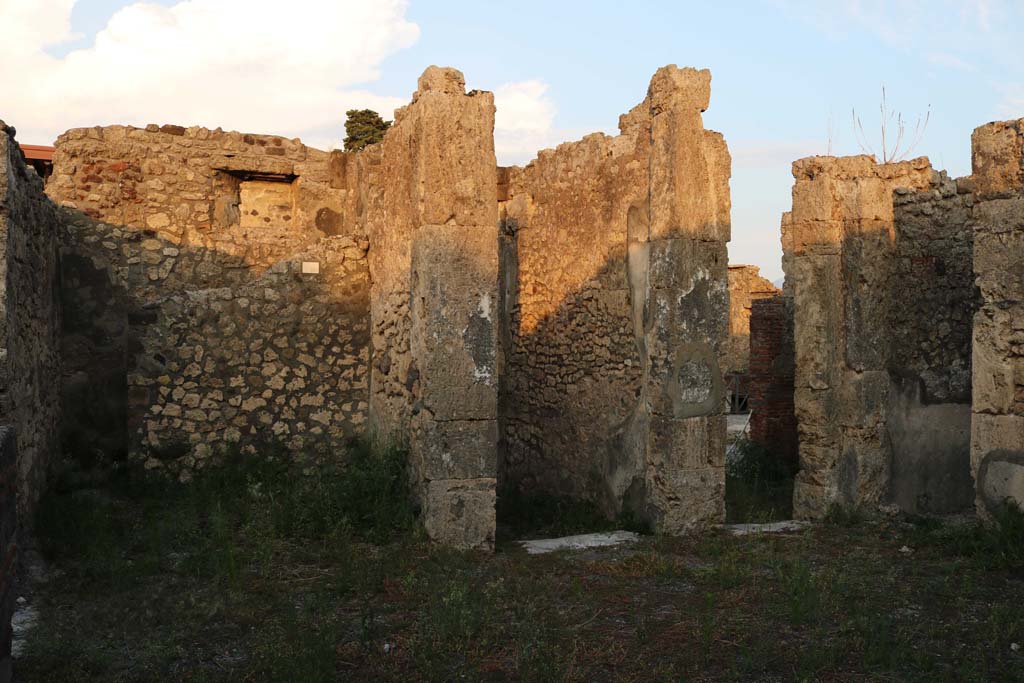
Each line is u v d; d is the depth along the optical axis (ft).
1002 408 22.79
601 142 27.48
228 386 28.94
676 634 15.97
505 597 17.84
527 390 31.94
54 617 16.11
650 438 24.90
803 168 28.09
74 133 33.40
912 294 27.81
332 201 37.42
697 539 23.67
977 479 23.40
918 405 27.89
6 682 8.90
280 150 36.73
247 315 29.19
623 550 22.50
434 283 21.90
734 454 37.86
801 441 27.61
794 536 24.47
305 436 29.66
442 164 22.07
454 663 14.30
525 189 32.37
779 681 13.85
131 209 34.17
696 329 24.53
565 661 14.42
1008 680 13.69
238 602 17.12
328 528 22.18
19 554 18.98
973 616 17.03
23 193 22.35
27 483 21.43
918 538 23.53
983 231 23.43
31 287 23.50
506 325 33.53
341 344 30.12
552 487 30.17
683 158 24.30
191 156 35.29
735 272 61.82
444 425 21.88
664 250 24.43
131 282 31.76
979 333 23.43
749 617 17.01
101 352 30.86
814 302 27.17
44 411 25.45
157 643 14.94
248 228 35.06
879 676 14.03
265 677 13.60
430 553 20.84
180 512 23.98
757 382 37.76
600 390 27.55
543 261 30.91
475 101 22.36
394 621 16.28
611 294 26.96
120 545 20.95
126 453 30.40
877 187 26.99
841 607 17.53
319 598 17.30
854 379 26.84
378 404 28.50
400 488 23.73
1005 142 22.94
